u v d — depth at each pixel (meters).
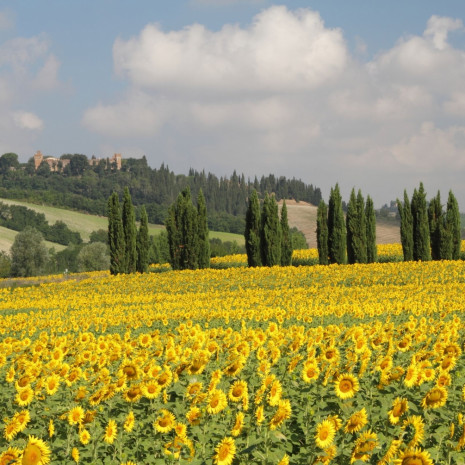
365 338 11.55
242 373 10.54
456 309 21.75
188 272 46.53
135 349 12.56
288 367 10.12
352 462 6.71
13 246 102.25
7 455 6.48
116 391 9.14
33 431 8.52
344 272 41.44
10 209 178.12
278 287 38.59
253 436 7.48
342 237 50.59
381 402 8.45
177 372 9.70
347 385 8.13
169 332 13.22
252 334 12.85
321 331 13.56
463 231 173.75
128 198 54.41
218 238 165.50
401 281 37.66
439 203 50.16
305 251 67.38
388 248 63.28
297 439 7.91
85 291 40.91
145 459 7.51
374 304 22.42
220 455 6.82
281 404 7.37
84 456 7.70
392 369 9.46
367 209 51.50
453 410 8.55
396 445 6.31
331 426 6.83
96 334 19.98
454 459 6.91
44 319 24.38
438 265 42.31
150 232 190.00
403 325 14.55
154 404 8.86
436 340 13.57
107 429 7.78
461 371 10.49
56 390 9.63
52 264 121.44
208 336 13.55
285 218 51.75
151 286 41.56
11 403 9.61
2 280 51.69
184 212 53.78
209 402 7.95
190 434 8.25
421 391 8.95
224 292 35.28
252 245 51.38
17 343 13.59
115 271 53.59
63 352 12.67
